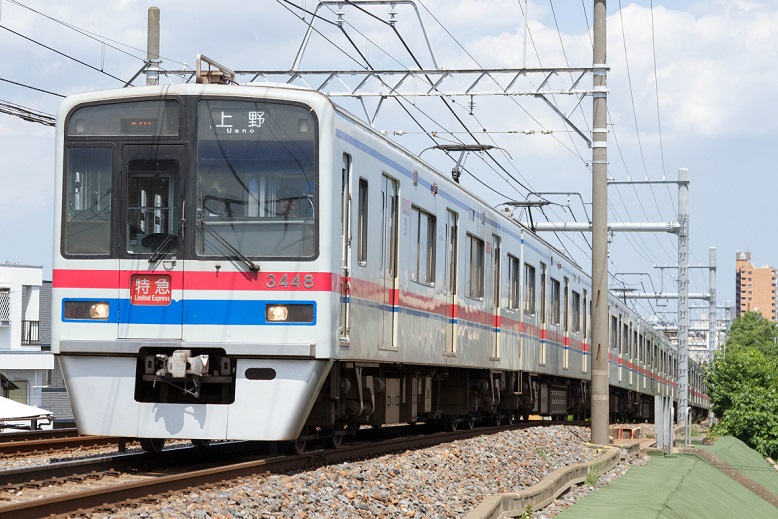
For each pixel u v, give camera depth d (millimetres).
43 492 11328
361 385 15922
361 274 15180
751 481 31047
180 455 15047
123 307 13688
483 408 25219
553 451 22781
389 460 15609
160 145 13844
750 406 48125
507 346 25438
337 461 15352
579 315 36000
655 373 58438
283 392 13422
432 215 19328
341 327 14188
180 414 13492
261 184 13711
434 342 19344
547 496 16141
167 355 13648
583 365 36438
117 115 13984
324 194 13648
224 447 16359
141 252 13734
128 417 13625
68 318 13820
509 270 25844
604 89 24672
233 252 13586
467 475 16516
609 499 17562
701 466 27016
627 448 26250
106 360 13734
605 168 25391
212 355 13680
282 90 13820
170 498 10750
